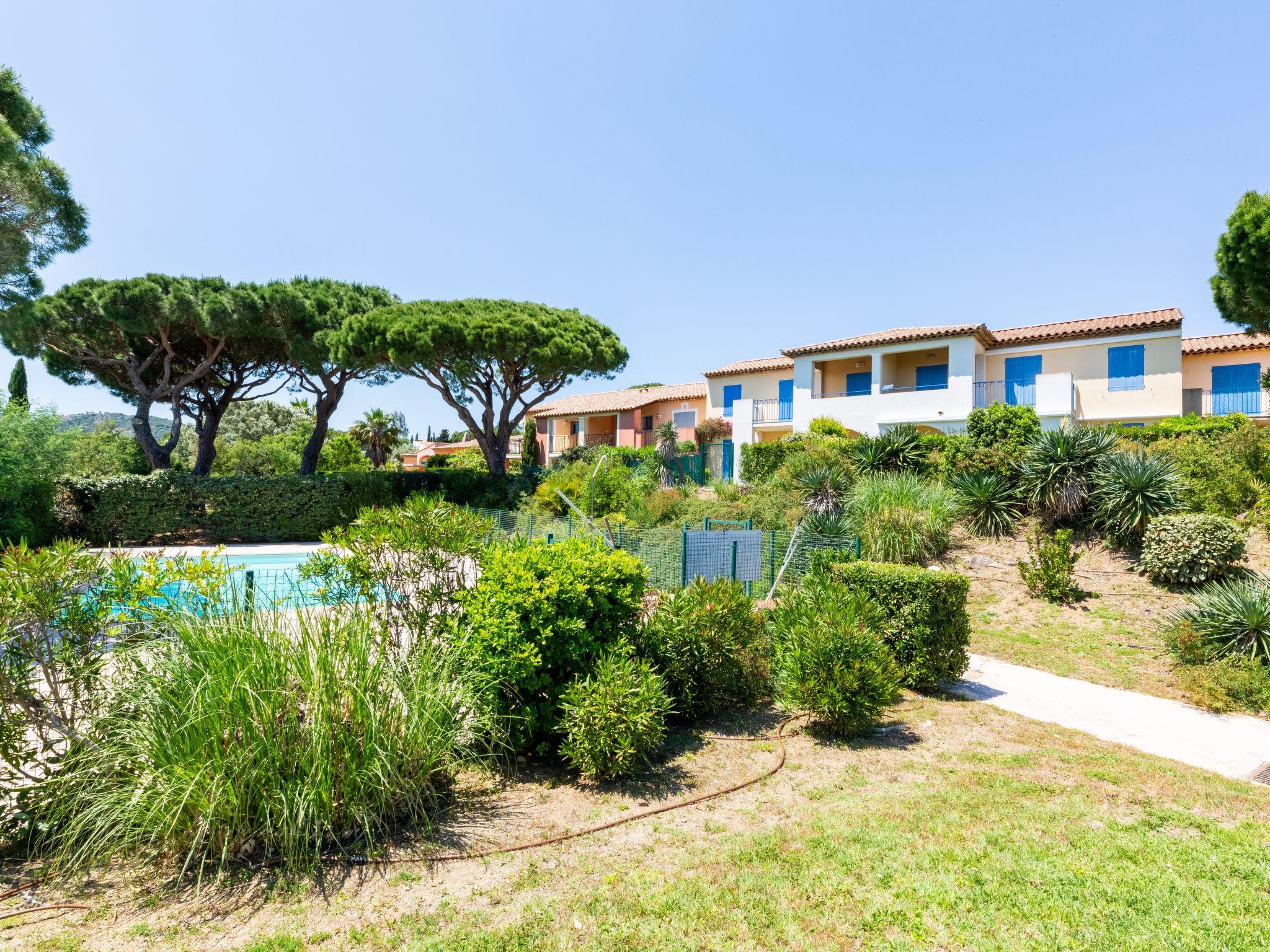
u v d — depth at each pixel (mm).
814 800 4043
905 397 23156
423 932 2682
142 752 3340
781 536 10414
